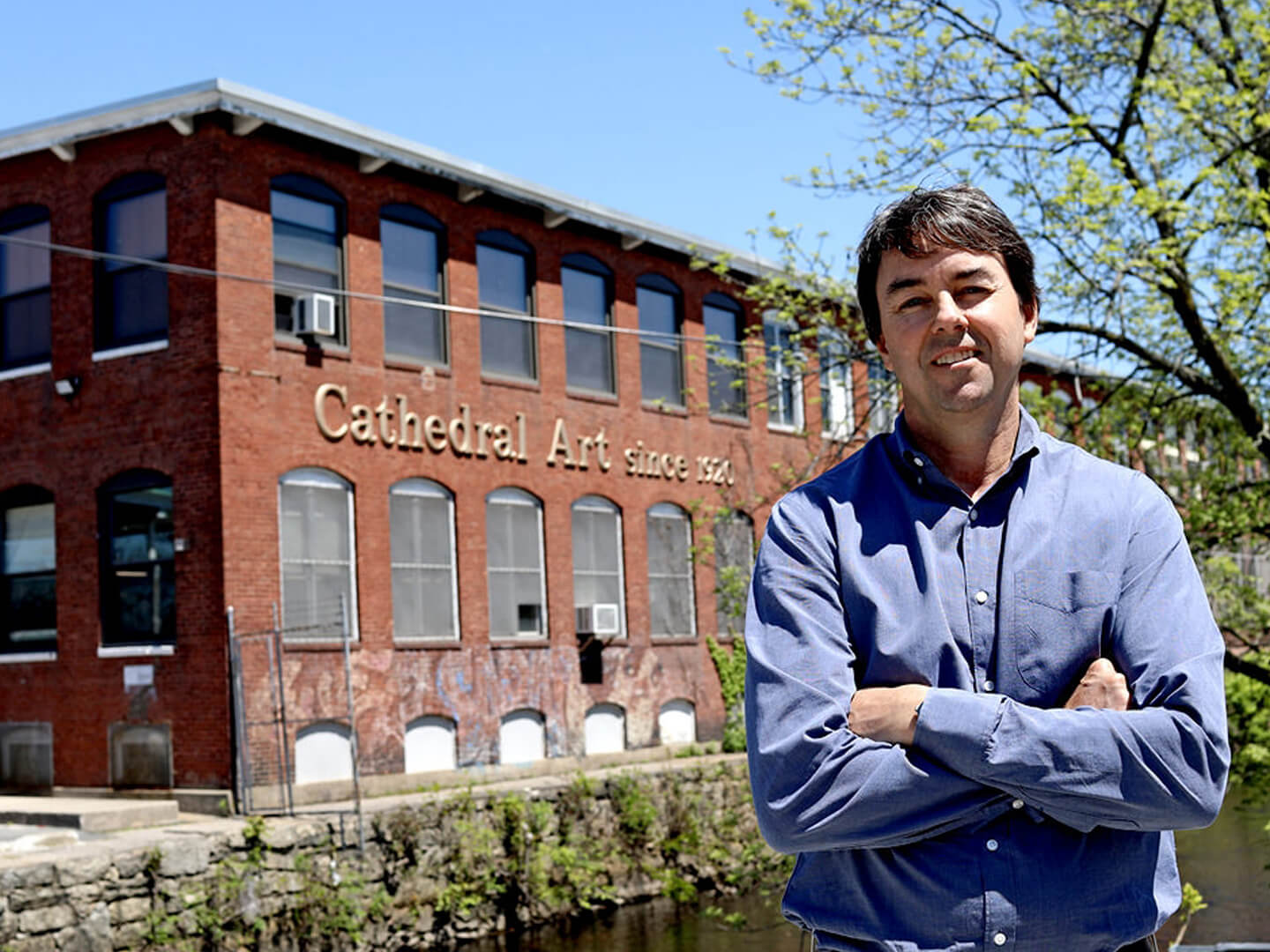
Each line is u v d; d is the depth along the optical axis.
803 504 2.32
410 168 21.27
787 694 2.16
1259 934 14.03
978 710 2.00
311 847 16.34
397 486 20.94
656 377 25.70
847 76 12.73
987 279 2.19
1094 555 2.16
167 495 19.08
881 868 2.11
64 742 19.64
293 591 19.27
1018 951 2.03
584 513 24.03
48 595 20.25
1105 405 12.41
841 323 13.68
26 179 20.55
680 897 19.81
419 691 20.61
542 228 23.70
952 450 2.25
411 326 21.52
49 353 20.28
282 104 19.19
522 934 17.81
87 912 14.05
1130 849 2.10
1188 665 2.06
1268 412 12.30
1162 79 11.30
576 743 22.95
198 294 18.78
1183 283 11.35
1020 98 12.42
